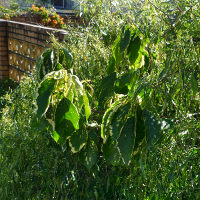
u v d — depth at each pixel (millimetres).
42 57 1467
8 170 1674
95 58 1664
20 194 1652
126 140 1087
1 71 5973
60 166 1585
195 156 1324
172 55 1191
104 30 1737
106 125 1146
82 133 1330
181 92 1236
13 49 5754
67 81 1163
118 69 1581
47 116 1231
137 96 1126
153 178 1329
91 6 1759
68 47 1738
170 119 1241
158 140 1214
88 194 1488
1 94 5160
